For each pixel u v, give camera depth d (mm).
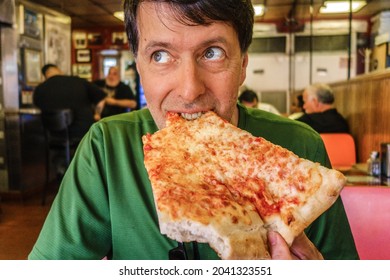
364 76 3553
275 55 8125
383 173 2402
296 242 767
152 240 938
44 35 5637
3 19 4730
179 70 771
